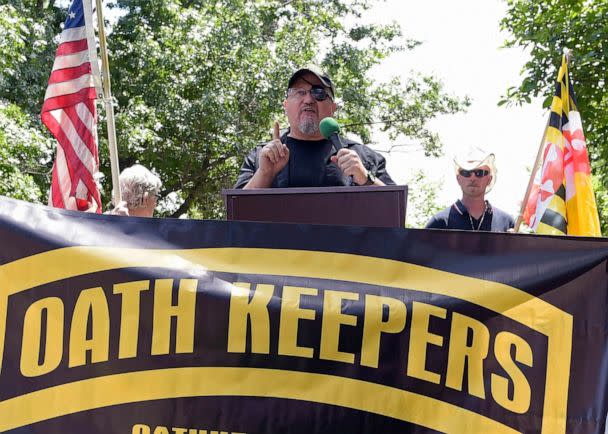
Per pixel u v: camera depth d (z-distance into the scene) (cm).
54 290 489
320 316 485
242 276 489
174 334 484
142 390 480
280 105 2694
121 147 2531
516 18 1644
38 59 2553
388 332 485
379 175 655
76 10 725
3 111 2064
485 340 486
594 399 482
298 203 539
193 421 477
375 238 496
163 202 3008
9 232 492
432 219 760
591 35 1549
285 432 477
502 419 480
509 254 495
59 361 484
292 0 3127
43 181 2395
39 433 478
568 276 491
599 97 1590
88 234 495
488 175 744
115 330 486
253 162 673
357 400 480
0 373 483
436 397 481
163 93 2661
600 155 1652
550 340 486
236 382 480
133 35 2781
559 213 711
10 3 2498
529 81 1602
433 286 490
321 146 649
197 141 2697
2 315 487
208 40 2720
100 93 682
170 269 489
